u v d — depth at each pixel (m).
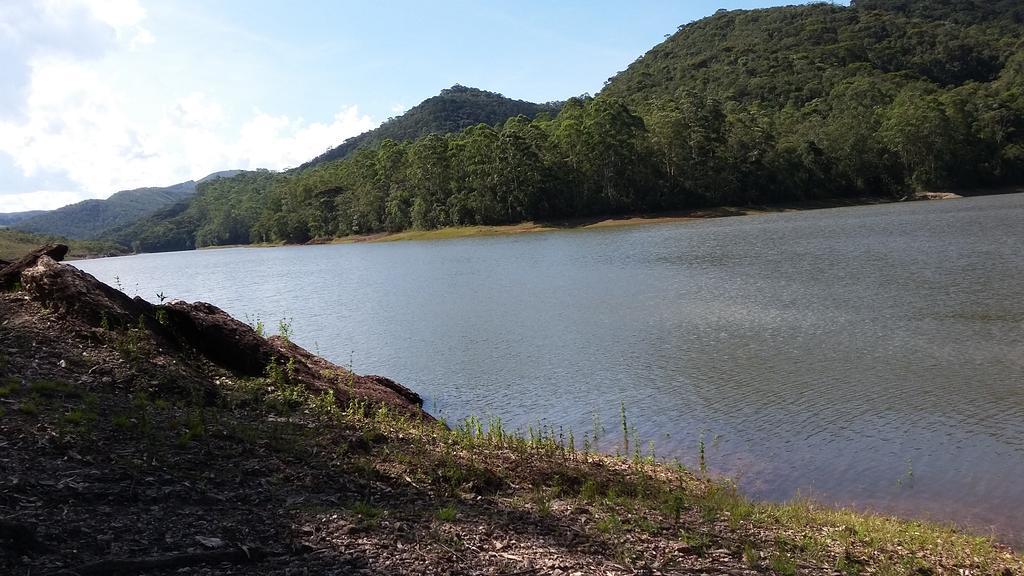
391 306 33.25
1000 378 15.45
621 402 15.65
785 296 27.41
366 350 22.89
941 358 17.31
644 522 8.35
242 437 8.86
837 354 18.34
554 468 10.37
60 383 8.85
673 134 105.00
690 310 25.95
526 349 21.64
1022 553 8.44
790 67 167.88
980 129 111.38
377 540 6.62
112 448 7.48
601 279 37.50
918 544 8.43
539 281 39.03
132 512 6.26
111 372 9.73
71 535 5.61
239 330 12.84
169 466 7.42
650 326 23.67
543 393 16.75
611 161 103.25
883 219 65.94
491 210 106.12
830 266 35.19
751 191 106.00
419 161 116.19
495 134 108.56
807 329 21.47
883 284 28.47
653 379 17.23
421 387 17.97
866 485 10.76
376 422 11.64
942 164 106.94
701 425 13.84
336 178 146.50
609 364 19.02
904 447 12.09
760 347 19.64
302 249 116.50
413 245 93.62
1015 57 157.12
